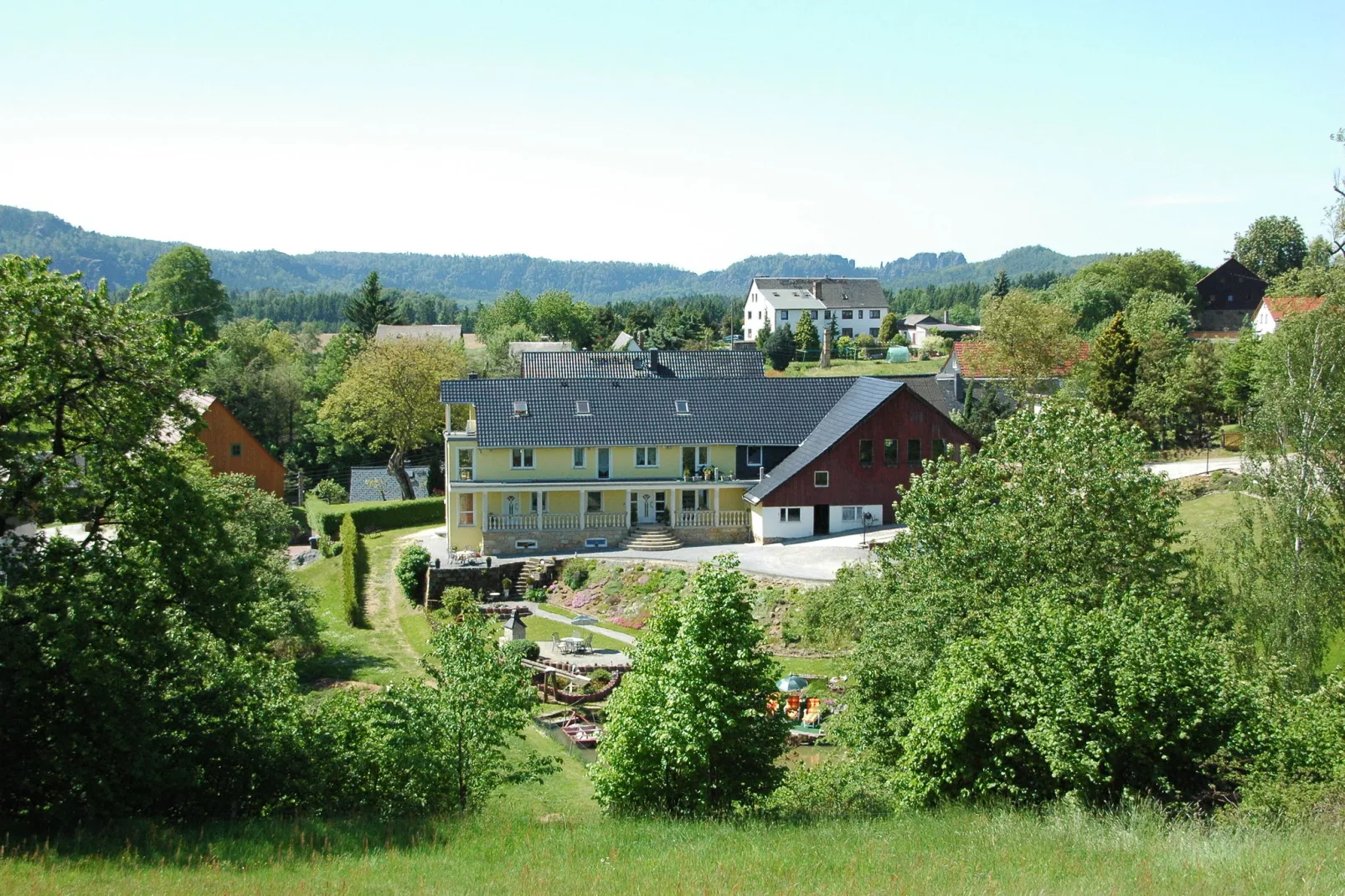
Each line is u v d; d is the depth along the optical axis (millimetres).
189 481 26750
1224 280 137500
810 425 65062
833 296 184500
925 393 86312
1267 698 22750
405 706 24516
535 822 23016
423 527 76688
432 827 21672
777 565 52781
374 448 88812
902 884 15750
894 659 27766
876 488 60312
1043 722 21094
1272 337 40469
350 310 142875
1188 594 30281
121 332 22438
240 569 23719
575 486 61719
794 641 45750
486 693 24391
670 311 179375
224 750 23125
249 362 108812
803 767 29297
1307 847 17031
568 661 44844
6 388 21516
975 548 28656
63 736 20797
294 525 71875
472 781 24859
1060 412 32062
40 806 21328
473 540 62812
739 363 76250
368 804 24188
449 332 168875
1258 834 18031
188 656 23078
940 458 31328
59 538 22500
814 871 17312
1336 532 34906
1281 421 35688
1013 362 86125
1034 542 28875
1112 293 134000
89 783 20875
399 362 83938
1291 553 33969
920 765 23250
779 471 61844
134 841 19781
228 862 18281
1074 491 29750
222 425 77500
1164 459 71625
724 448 63781
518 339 140125
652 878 16875
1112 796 21656
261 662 25812
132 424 22297
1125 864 16750
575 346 161750
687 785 23875
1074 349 87375
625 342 151750
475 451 61906
